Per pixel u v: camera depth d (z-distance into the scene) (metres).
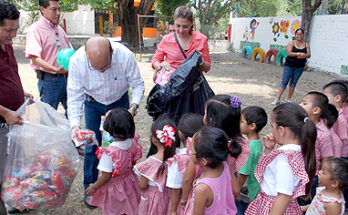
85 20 28.97
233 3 27.84
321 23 12.87
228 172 2.13
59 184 2.73
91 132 2.71
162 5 17.41
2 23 2.36
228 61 15.54
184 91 3.13
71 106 2.90
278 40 15.88
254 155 2.68
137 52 16.77
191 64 3.03
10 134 2.57
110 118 2.51
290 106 2.15
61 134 2.76
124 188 2.70
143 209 2.48
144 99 7.24
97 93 3.04
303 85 9.65
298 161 2.03
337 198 2.33
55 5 3.89
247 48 17.00
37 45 3.83
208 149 1.89
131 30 17.89
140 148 2.80
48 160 2.71
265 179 2.16
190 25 3.24
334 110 2.82
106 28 29.38
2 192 2.66
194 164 2.13
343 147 3.18
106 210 2.70
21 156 2.62
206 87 3.34
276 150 2.11
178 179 2.31
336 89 3.08
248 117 2.69
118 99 3.21
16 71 2.79
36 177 2.66
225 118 2.26
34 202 2.67
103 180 2.56
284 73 7.01
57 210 3.12
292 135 2.10
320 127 2.79
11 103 2.67
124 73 3.04
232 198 2.16
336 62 12.15
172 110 3.21
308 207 2.61
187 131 2.49
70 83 2.93
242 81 10.05
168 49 3.40
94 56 2.57
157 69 3.41
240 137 2.40
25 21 21.88
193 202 2.08
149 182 2.47
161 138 2.31
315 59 13.31
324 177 2.33
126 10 17.50
